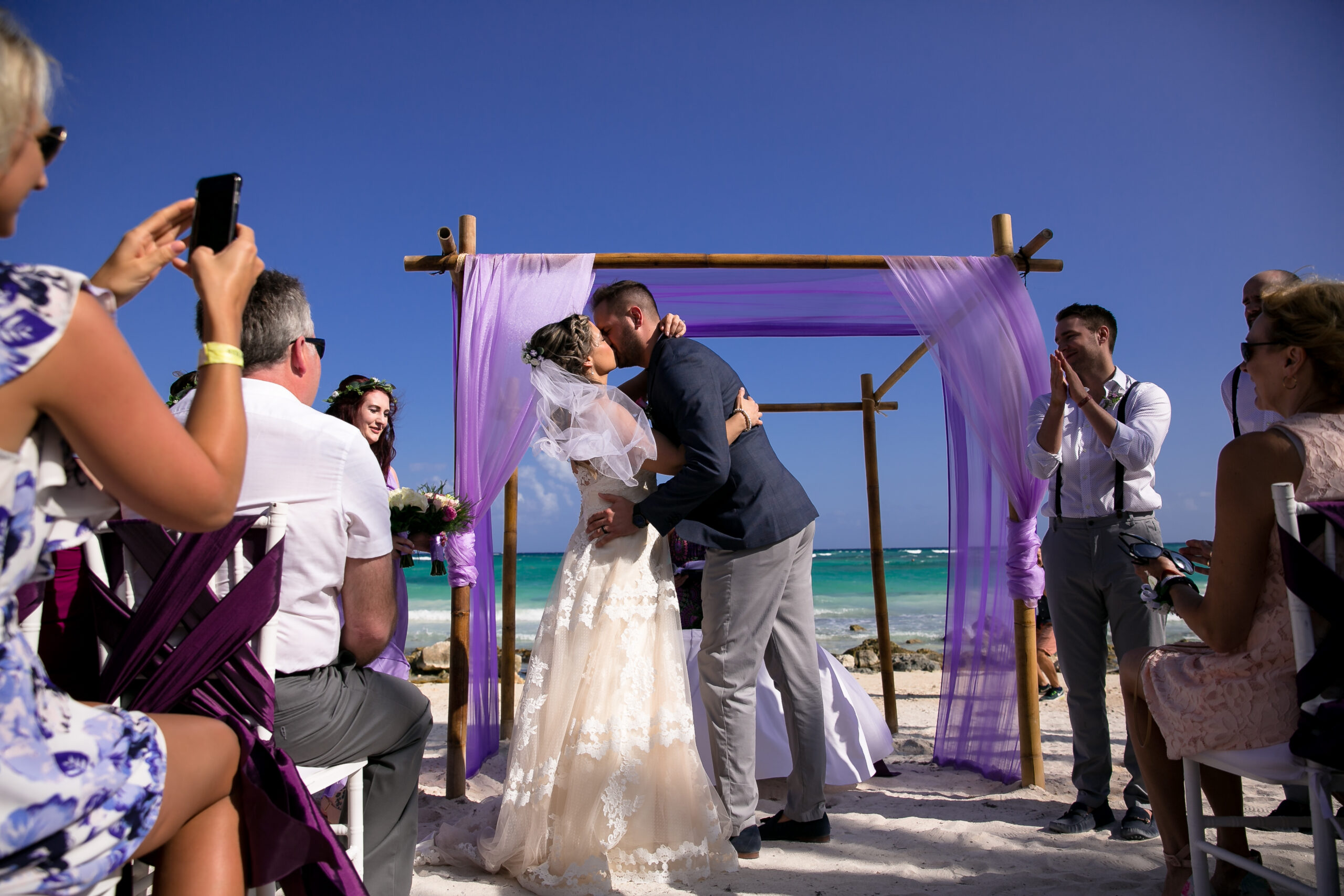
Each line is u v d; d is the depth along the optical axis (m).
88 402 1.06
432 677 10.41
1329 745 1.69
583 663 2.92
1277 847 2.92
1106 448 3.47
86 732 1.13
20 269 1.07
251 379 2.08
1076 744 3.51
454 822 3.64
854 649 11.11
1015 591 4.20
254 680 1.62
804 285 4.73
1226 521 1.96
